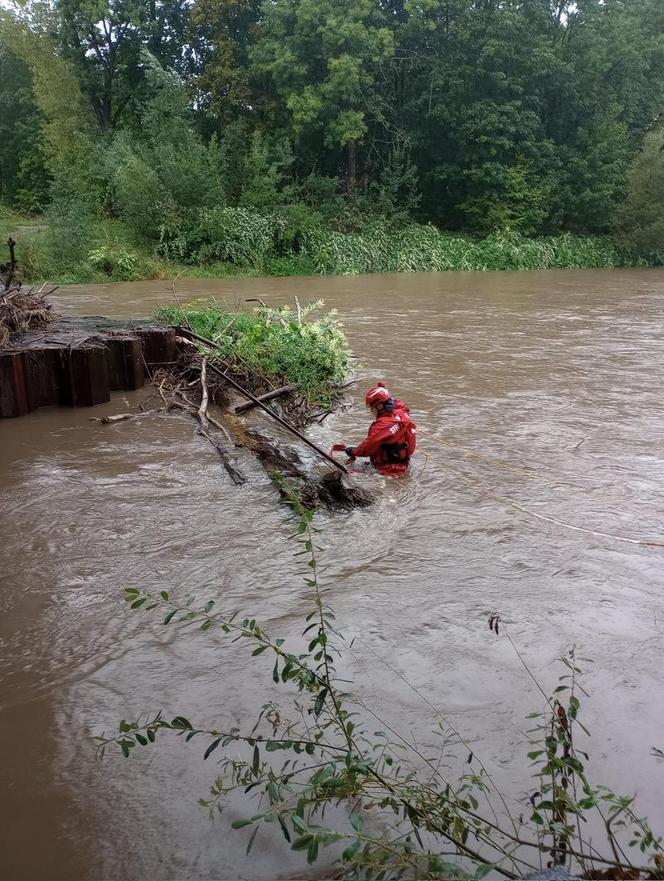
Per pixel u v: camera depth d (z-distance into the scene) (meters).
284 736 3.01
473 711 3.18
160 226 29.75
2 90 43.34
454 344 12.80
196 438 7.21
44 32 38.47
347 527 5.14
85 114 39.00
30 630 3.88
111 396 8.95
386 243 35.16
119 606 4.11
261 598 4.16
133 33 39.31
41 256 26.23
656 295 22.34
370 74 37.59
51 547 4.85
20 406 8.10
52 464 6.48
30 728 3.13
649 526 5.16
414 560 4.62
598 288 24.88
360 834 2.25
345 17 36.16
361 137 38.50
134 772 2.85
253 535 5.02
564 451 6.86
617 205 41.84
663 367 10.83
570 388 9.42
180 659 3.60
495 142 39.75
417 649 3.64
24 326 9.37
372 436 6.20
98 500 5.65
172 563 4.61
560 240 39.88
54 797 2.74
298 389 8.84
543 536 4.98
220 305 18.20
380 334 13.87
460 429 7.57
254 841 2.54
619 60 43.75
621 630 3.81
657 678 3.40
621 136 42.97
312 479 5.77
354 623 3.88
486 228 41.25
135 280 26.66
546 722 3.10
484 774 2.79
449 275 31.64
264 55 36.81
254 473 6.23
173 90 33.09
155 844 2.53
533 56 40.28
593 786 2.76
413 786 2.62
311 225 33.09
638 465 6.46
